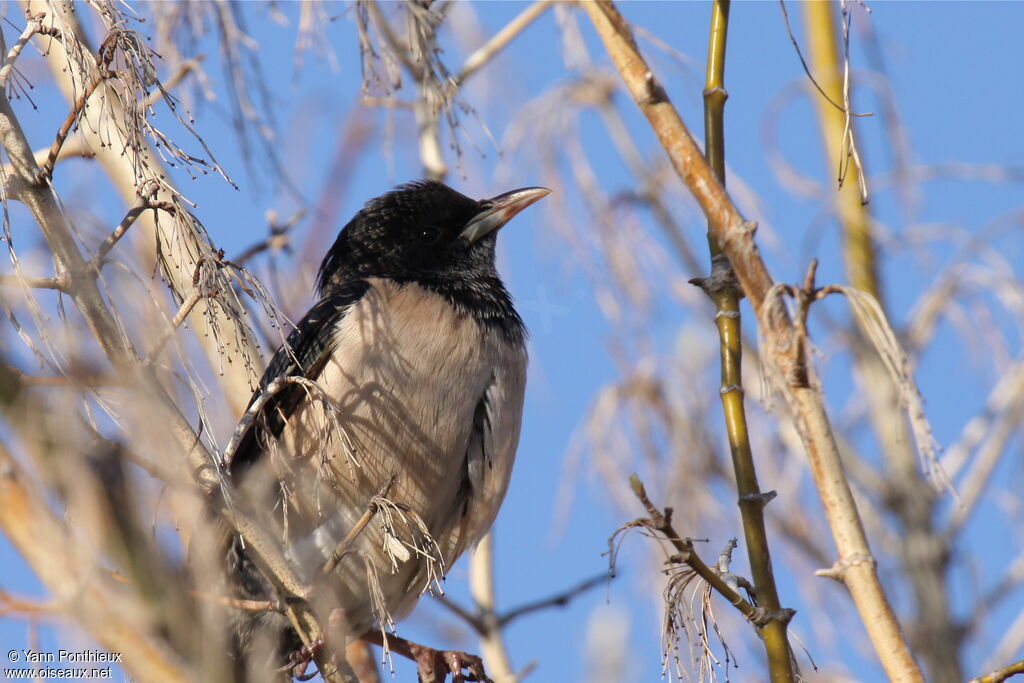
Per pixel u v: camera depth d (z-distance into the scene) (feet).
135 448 16.81
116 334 19.70
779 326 19.61
